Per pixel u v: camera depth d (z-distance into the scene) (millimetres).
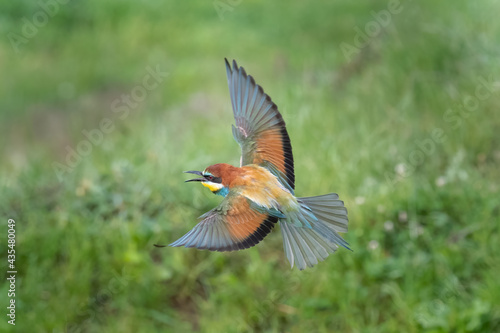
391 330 10156
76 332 10656
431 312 10156
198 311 11047
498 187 11766
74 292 10938
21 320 10602
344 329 10492
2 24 22531
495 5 15625
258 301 10852
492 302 10031
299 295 10867
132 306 10930
